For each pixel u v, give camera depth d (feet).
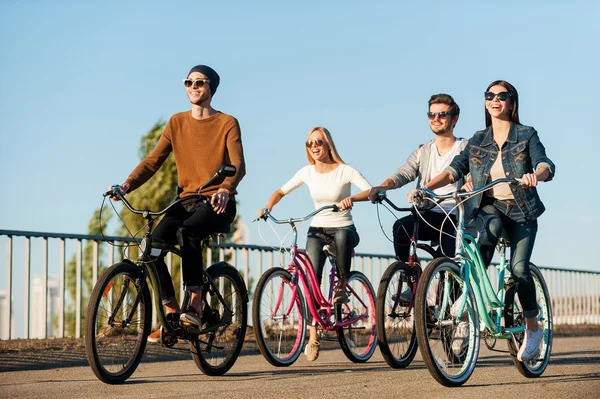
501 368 21.22
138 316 18.33
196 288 19.06
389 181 21.99
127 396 16.15
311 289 22.62
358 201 22.03
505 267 18.92
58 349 24.64
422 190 17.98
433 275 17.06
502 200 18.72
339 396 15.96
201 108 19.99
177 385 17.84
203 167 19.69
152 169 19.86
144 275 18.33
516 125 18.84
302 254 22.57
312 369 21.31
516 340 19.11
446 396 15.93
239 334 20.56
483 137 19.12
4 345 24.89
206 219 19.03
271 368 21.58
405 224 21.34
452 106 21.85
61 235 27.20
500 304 18.31
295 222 22.12
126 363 18.24
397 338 21.02
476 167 19.01
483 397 15.80
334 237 22.86
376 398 15.71
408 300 21.09
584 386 17.43
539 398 15.71
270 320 21.81
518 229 18.67
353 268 34.17
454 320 17.43
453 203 21.16
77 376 19.62
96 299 17.40
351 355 23.30
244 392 16.56
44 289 27.07
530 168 18.66
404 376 19.24
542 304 19.83
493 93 18.70
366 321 23.86
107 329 17.76
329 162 23.30
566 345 30.99
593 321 50.11
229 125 19.79
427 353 16.85
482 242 18.44
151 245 18.53
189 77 19.83
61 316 27.50
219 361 20.07
